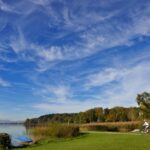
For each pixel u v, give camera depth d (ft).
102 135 157.38
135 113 359.05
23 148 123.75
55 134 167.94
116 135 152.56
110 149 96.84
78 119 437.58
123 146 102.47
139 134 159.43
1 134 128.16
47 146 122.31
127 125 220.43
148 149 94.22
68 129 168.25
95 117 428.15
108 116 406.62
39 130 185.98
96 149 98.89
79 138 152.46
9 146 129.49
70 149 103.86
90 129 230.07
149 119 203.92
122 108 402.72
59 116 458.09
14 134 262.06
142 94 206.08
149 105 204.13
